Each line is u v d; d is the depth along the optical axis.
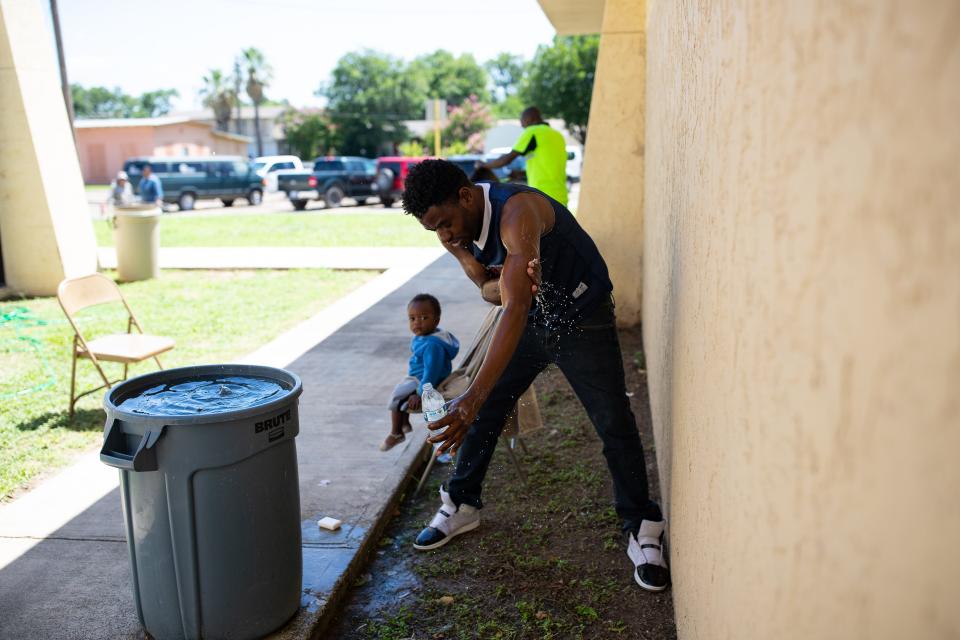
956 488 0.70
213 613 2.83
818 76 1.01
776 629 1.20
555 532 4.01
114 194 21.58
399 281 11.10
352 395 6.02
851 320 0.91
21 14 10.27
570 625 3.23
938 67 0.71
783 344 1.18
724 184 1.75
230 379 3.31
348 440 5.05
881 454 0.84
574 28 12.49
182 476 2.69
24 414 5.79
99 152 52.69
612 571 3.62
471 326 8.23
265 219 22.70
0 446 5.12
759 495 1.33
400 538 4.00
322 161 28.36
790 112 1.14
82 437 5.34
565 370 3.38
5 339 8.16
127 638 3.06
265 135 78.12
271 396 3.02
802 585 1.08
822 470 1.00
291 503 2.98
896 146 0.79
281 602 2.99
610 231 7.93
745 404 1.45
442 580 3.60
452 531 3.91
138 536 2.82
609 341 3.30
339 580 3.43
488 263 3.20
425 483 4.67
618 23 7.57
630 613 3.30
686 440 2.60
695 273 2.37
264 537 2.87
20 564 3.63
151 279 11.92
